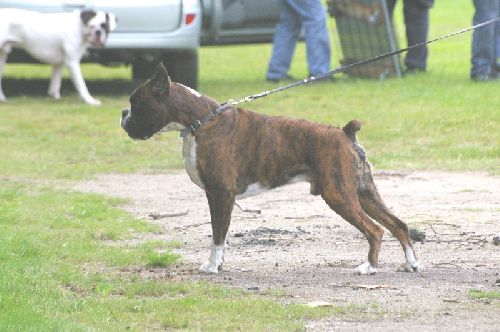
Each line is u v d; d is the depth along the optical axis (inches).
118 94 981.8
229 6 988.6
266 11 1005.2
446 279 414.6
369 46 1001.5
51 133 802.2
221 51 1350.9
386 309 367.9
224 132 421.1
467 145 746.2
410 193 610.5
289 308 366.6
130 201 597.6
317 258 455.5
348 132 419.2
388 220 427.2
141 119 422.9
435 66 1096.2
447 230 510.0
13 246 458.6
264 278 418.6
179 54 932.0
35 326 339.0
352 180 417.4
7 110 887.7
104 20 876.0
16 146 759.7
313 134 419.2
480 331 341.7
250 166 423.2
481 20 954.7
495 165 692.1
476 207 567.5
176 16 896.9
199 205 585.9
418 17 1030.4
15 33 892.6
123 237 503.8
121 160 727.1
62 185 644.1
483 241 485.4
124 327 344.2
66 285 403.5
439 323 351.3
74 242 481.1
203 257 461.4
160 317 355.6
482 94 896.3
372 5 984.9
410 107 850.1
